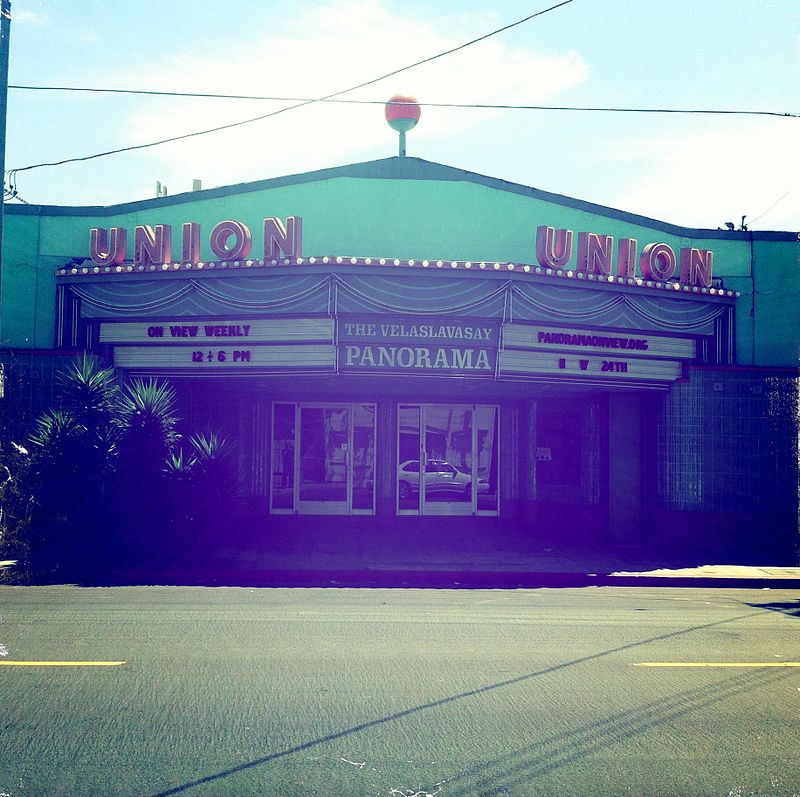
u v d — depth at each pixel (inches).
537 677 306.3
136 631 374.3
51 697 273.3
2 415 697.0
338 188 739.4
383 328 644.1
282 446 873.5
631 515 759.1
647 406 751.7
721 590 563.8
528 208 749.3
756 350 758.5
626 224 761.0
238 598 475.5
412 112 751.1
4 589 502.0
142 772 213.3
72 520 609.6
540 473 845.8
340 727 248.1
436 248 740.7
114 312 683.4
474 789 206.1
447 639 368.8
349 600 475.5
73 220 735.7
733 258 765.9
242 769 215.9
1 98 551.2
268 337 657.6
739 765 223.9
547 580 585.0
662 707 272.2
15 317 723.4
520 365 662.5
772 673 316.8
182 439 737.0
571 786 208.8
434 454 884.6
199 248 677.9
